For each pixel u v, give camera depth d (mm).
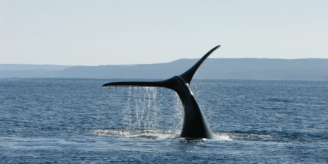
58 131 90188
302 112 160000
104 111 157000
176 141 70625
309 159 57781
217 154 59969
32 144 68438
